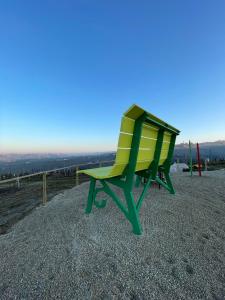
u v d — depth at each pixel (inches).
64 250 112.0
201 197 206.4
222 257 108.3
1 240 137.9
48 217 168.6
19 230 153.4
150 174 167.9
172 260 102.7
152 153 159.6
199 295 84.2
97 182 281.4
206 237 126.6
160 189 230.4
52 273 96.0
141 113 116.0
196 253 109.4
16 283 92.1
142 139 135.6
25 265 103.5
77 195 243.0
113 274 93.3
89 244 114.7
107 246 112.0
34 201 256.7
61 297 83.4
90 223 140.3
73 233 129.0
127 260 101.3
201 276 93.9
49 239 126.0
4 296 85.9
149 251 107.8
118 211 156.6
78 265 99.2
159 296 83.1
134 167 123.6
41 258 107.5
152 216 146.3
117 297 82.7
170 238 120.3
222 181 302.8
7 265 105.0
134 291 85.3
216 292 86.2
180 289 86.6
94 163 355.3
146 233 123.3
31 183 421.4
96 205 161.3
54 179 455.5
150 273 93.9
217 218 156.7
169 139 194.5
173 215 150.9
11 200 280.5
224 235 131.3
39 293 86.1
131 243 113.7
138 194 205.8
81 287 87.3
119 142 112.6
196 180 308.2
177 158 553.3
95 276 92.5
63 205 199.6
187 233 128.0
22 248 120.2
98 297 82.7
